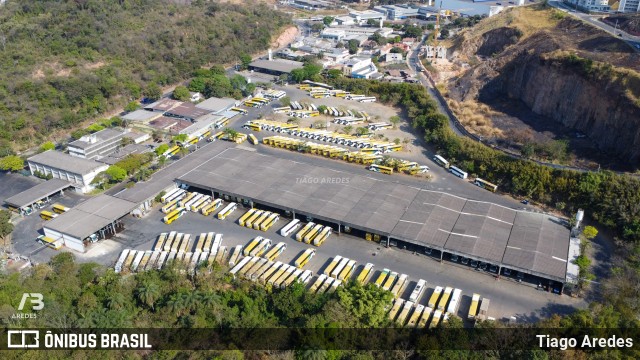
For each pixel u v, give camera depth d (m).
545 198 128.38
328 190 128.62
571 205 124.44
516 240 107.06
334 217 116.50
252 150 158.00
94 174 139.50
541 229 111.06
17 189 138.00
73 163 142.38
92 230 112.62
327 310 86.25
